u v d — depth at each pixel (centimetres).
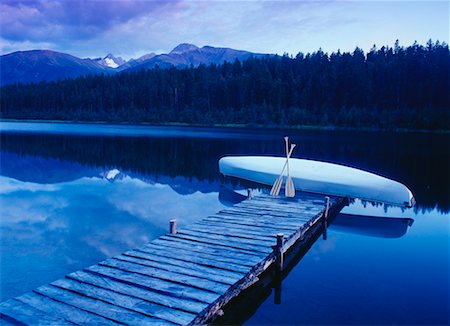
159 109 7119
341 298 560
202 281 499
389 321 495
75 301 446
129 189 1366
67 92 8325
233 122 6088
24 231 872
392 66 5503
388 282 615
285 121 5597
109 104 7738
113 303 441
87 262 696
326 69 6100
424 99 5234
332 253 760
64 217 989
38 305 437
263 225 773
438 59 5212
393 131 4719
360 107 5472
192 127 5716
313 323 492
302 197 1076
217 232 721
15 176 1563
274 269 662
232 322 496
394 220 1030
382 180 1123
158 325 399
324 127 5278
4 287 593
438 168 1931
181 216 1016
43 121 7756
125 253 604
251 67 7544
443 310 522
